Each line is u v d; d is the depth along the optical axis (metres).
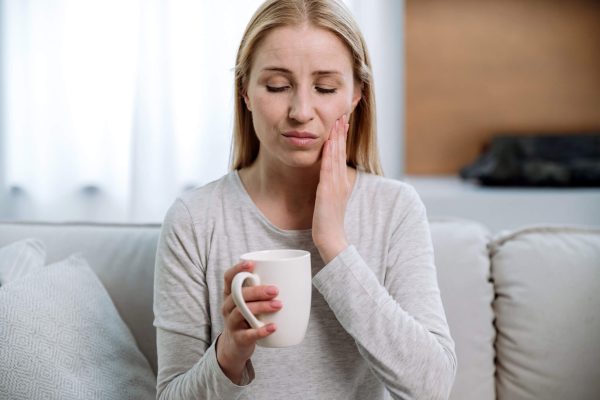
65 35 2.56
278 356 0.86
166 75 2.51
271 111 0.80
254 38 0.81
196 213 0.92
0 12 2.56
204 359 0.76
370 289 0.76
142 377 1.08
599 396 1.03
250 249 0.90
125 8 2.54
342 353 0.87
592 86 3.05
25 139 2.61
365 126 0.97
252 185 0.93
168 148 2.53
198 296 0.89
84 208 2.63
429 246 0.90
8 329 0.96
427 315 0.81
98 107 2.58
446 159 3.16
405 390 0.75
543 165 2.84
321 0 0.80
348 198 0.92
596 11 3.01
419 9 3.08
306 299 0.68
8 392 0.92
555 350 1.05
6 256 1.17
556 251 1.13
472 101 3.12
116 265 1.24
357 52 0.84
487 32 3.07
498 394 1.09
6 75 2.59
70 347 0.99
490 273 1.16
